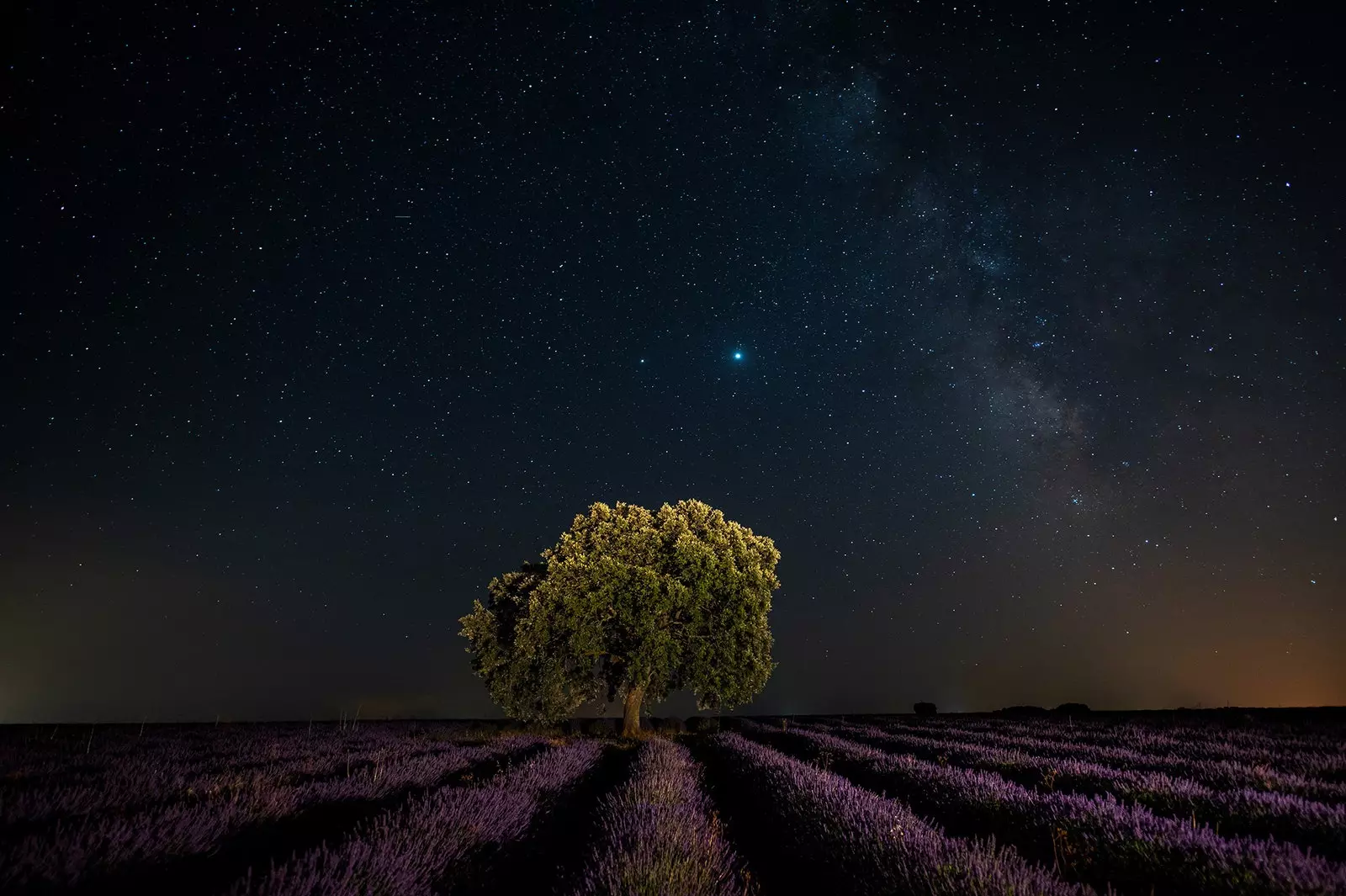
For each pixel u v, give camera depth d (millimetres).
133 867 5398
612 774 14609
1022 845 7086
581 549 25016
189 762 13508
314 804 8617
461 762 13758
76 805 7707
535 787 10516
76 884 4762
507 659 25750
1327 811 7270
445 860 6020
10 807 7008
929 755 16281
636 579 23219
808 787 9438
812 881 6414
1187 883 5324
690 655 23641
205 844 6211
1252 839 6227
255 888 5090
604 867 5707
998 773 11797
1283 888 4617
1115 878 5754
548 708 23922
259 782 8938
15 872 4574
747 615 23750
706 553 23875
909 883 5180
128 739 18703
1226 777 10602
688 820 7762
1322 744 15766
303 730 24844
